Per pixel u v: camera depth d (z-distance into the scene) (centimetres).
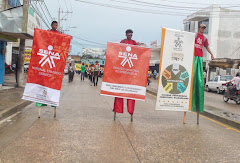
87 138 490
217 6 3056
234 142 501
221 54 3103
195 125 642
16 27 1087
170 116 757
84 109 820
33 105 886
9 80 1842
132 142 474
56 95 644
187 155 416
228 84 1391
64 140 473
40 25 1395
